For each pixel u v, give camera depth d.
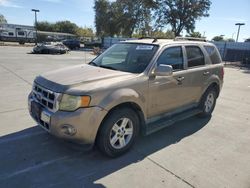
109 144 3.61
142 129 4.13
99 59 4.82
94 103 3.31
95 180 3.21
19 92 7.45
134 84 3.76
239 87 10.73
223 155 4.06
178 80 4.57
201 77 5.26
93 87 3.36
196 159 3.88
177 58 4.69
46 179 3.18
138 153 3.97
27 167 3.42
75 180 3.19
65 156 3.76
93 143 3.42
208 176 3.43
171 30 50.00
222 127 5.38
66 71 4.08
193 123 5.54
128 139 3.89
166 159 3.83
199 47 5.37
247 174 3.52
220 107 7.09
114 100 3.43
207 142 4.54
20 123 4.96
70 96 3.28
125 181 3.22
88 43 47.25
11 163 3.50
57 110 3.35
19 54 22.52
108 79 3.65
